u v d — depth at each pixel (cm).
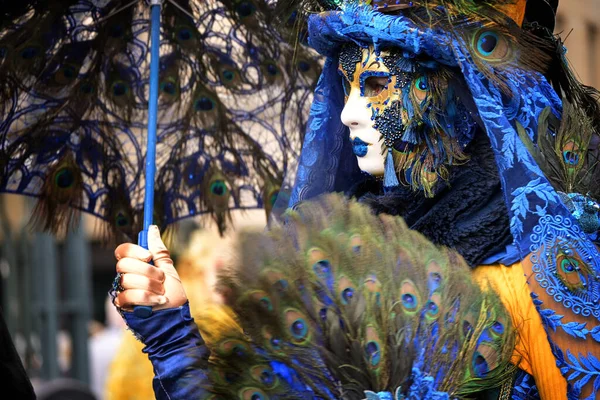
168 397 229
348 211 207
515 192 214
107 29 309
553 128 234
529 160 215
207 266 552
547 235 211
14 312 777
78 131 312
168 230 321
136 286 236
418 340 197
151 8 280
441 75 233
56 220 312
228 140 322
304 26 275
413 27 229
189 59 317
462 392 198
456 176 235
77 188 313
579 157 229
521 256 211
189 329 236
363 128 239
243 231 206
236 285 198
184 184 321
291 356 195
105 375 762
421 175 235
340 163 268
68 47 306
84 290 738
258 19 312
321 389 194
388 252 202
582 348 207
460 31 229
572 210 219
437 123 233
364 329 196
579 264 210
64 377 796
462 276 204
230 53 318
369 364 194
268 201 323
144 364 572
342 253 200
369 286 198
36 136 307
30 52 302
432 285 201
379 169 241
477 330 200
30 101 305
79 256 736
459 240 224
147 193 265
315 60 318
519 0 238
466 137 235
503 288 218
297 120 322
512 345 201
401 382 194
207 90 320
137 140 317
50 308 720
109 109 314
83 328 736
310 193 267
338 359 195
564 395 209
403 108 235
